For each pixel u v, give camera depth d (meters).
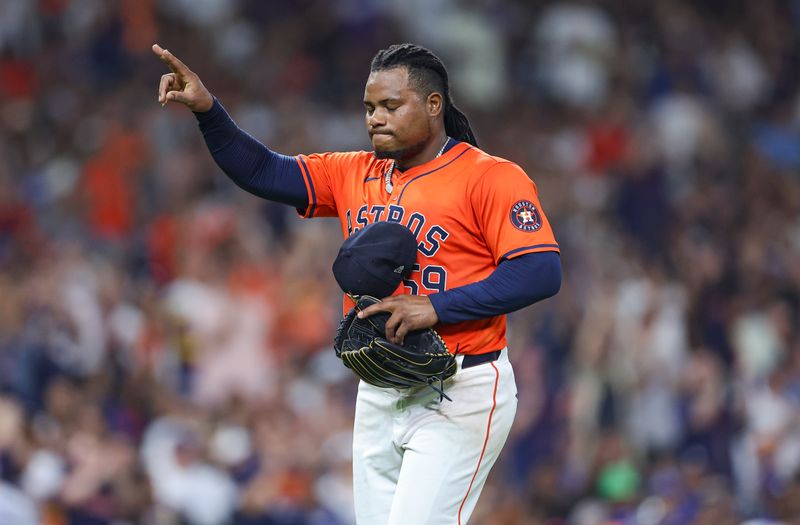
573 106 56.03
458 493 14.61
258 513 30.81
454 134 14.96
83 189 43.97
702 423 38.88
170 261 41.00
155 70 50.91
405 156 14.46
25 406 32.38
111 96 48.81
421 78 14.25
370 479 15.16
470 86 56.16
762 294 44.75
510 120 54.88
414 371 13.98
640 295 41.53
